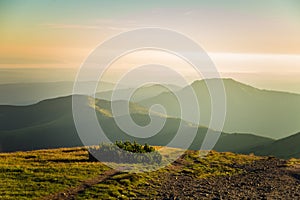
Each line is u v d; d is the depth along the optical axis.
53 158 37.38
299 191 25.20
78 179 26.98
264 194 24.02
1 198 21.48
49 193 23.09
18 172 28.77
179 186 26.50
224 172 33.69
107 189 23.97
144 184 26.62
